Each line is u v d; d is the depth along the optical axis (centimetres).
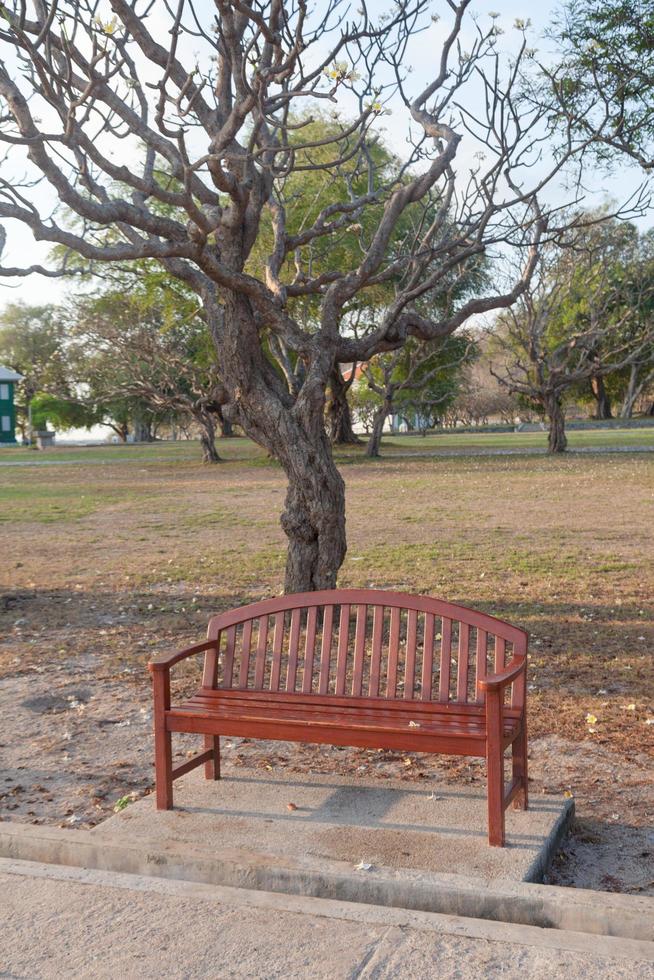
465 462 3488
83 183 712
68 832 445
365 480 2839
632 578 1201
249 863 407
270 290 942
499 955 332
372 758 579
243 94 750
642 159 1161
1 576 1370
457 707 470
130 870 424
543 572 1255
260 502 2345
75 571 1402
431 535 1636
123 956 336
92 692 752
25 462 4681
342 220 1005
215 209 909
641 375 7638
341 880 392
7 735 649
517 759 461
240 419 932
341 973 322
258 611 522
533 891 376
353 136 2423
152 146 869
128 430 9156
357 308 3800
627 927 358
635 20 1233
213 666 521
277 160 1225
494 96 911
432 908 381
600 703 676
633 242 3784
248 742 619
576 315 4150
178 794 497
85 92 649
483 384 8312
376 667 500
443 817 455
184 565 1416
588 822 479
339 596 505
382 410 3991
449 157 938
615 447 4294
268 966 328
